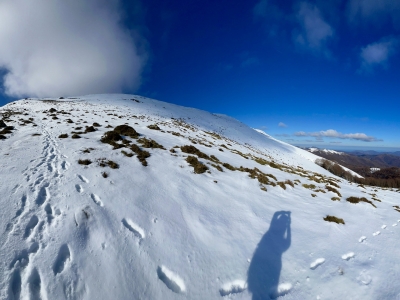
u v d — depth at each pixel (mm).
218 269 5926
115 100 57938
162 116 45188
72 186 7887
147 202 8148
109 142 14070
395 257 7406
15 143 11742
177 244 6465
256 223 8656
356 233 9039
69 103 41188
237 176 13609
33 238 5305
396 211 12961
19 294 4160
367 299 5461
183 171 12117
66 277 4641
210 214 8539
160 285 5152
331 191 15656
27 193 6945
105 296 4555
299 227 8906
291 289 5703
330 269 6473
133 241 6094
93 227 6145
